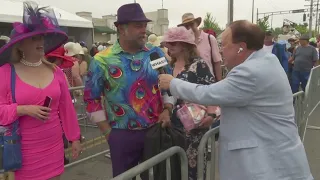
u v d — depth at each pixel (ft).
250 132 6.23
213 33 17.21
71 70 17.24
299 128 14.49
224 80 6.22
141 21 7.32
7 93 6.60
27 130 6.74
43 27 6.70
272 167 6.14
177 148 6.69
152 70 7.71
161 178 6.59
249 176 6.10
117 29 7.72
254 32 6.15
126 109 7.69
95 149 15.79
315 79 19.89
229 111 6.46
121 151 7.93
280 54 22.95
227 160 6.50
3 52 6.54
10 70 6.70
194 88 6.40
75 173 13.50
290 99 6.39
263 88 5.98
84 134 15.28
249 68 5.96
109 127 8.04
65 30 7.63
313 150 15.40
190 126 7.97
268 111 6.12
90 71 7.73
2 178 6.76
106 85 7.73
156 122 7.97
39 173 6.97
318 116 20.36
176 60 8.68
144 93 7.73
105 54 7.64
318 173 12.96
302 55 26.43
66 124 7.74
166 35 8.46
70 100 7.80
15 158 6.53
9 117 6.31
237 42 6.24
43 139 6.95
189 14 13.42
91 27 45.39
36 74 6.95
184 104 8.36
